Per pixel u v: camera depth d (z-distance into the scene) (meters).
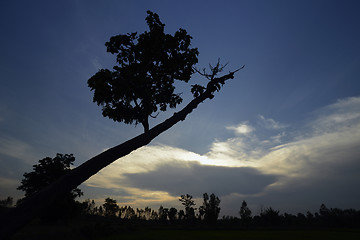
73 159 37.47
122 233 34.75
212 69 8.61
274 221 68.31
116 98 8.12
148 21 8.62
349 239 29.14
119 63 8.67
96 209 97.50
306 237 31.58
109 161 4.62
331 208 75.94
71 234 24.55
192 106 7.36
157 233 36.91
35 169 34.16
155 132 5.96
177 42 8.73
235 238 29.14
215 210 69.00
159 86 8.92
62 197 3.62
